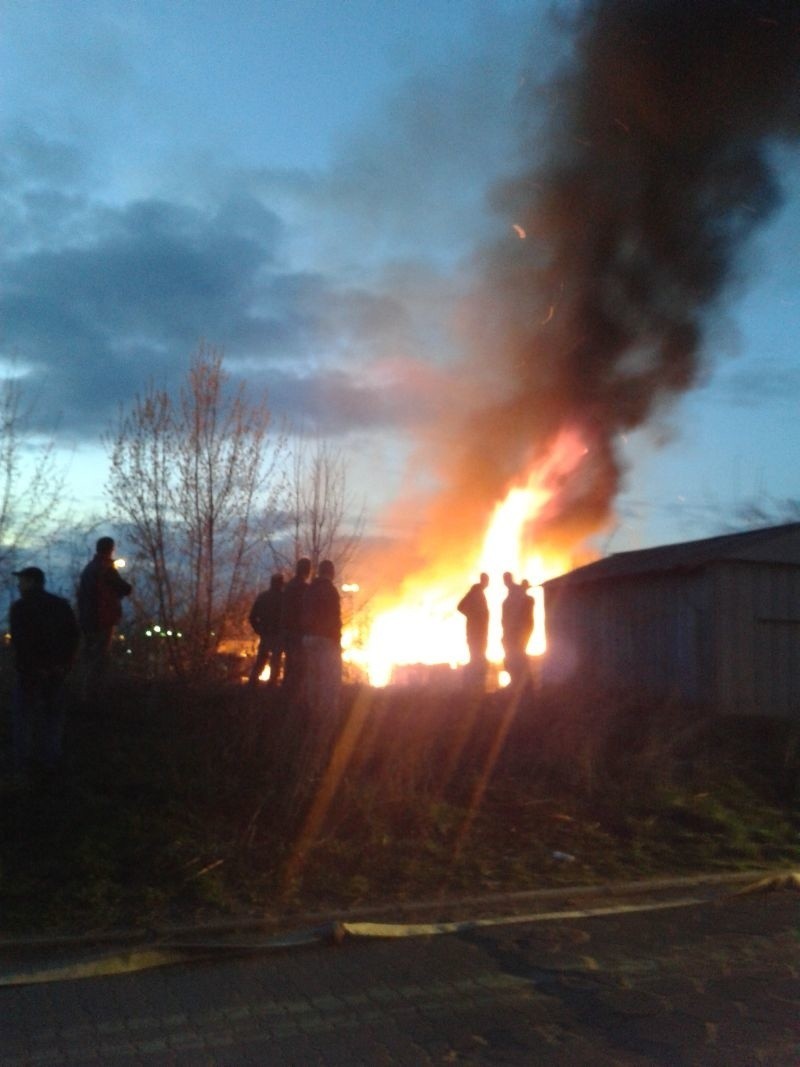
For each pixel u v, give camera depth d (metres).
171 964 6.92
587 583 18.11
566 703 14.42
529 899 8.44
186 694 13.17
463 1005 6.23
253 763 10.41
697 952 7.21
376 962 7.00
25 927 7.46
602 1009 6.14
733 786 11.26
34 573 10.00
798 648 15.49
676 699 15.10
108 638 12.55
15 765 9.92
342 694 13.48
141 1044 5.66
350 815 9.55
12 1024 5.94
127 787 9.74
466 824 9.76
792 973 6.78
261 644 13.15
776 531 15.97
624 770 11.22
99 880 8.09
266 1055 5.52
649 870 9.23
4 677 12.71
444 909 8.12
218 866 8.52
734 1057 5.45
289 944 7.19
